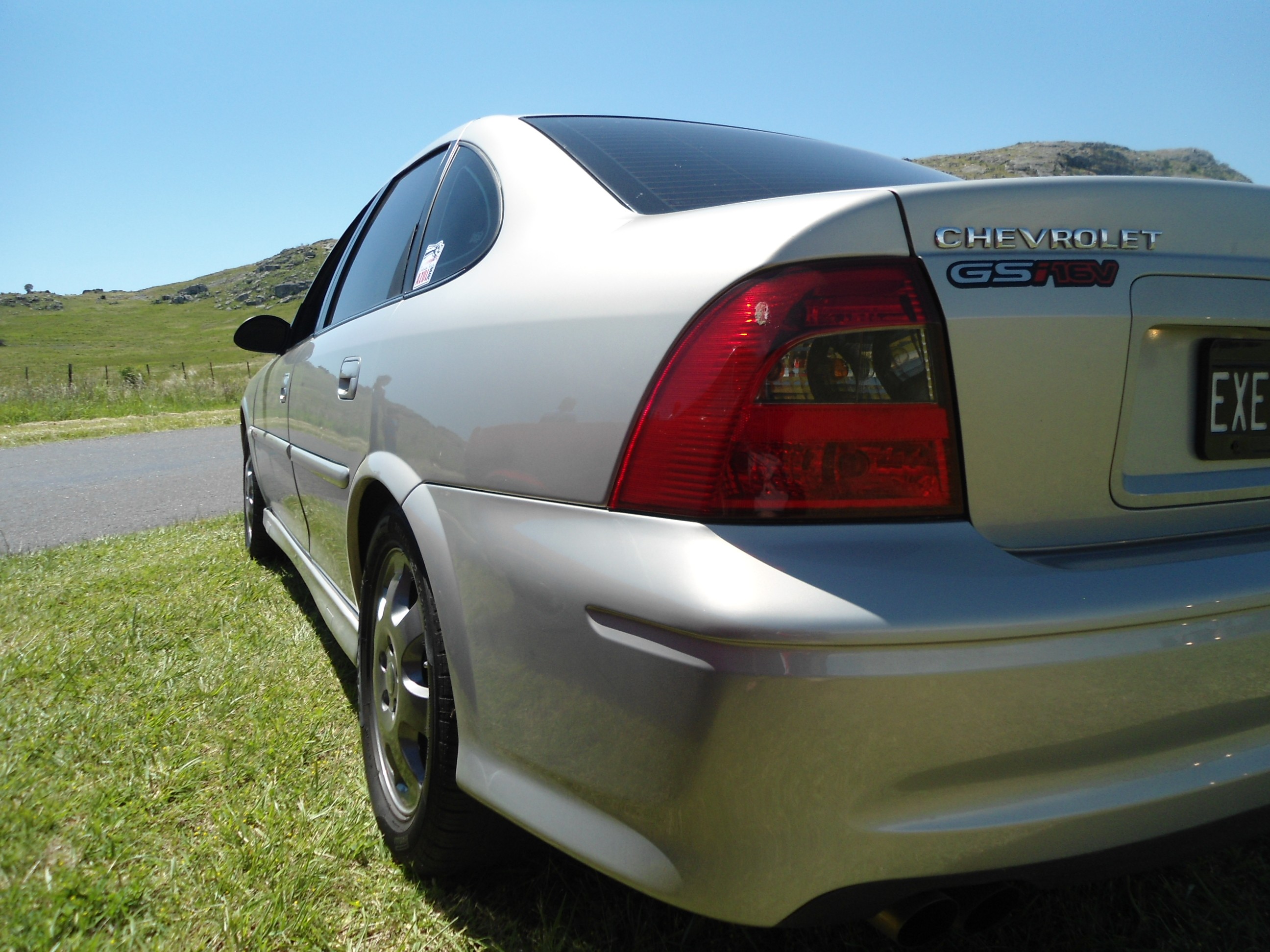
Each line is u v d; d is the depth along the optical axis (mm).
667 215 1348
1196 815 1197
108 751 2125
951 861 1083
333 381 2346
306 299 3416
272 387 3441
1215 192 1271
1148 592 1108
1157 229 1216
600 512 1184
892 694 1002
